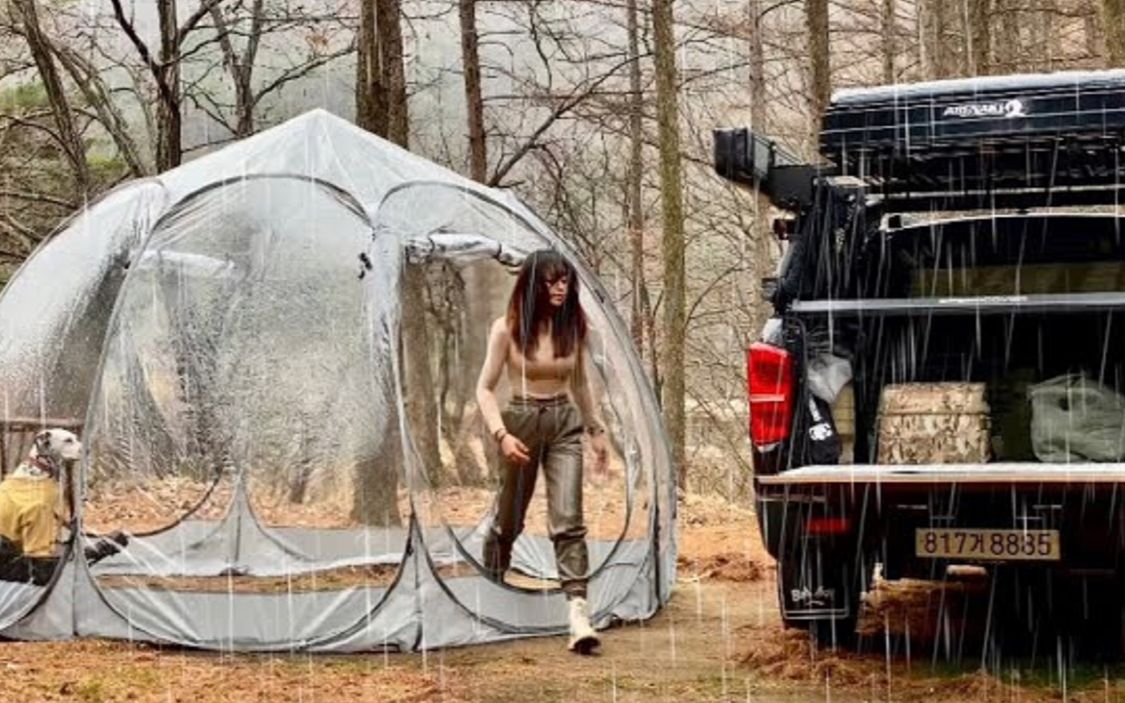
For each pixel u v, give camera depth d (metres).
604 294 8.23
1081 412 6.09
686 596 8.21
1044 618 6.96
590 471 8.00
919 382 6.41
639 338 21.48
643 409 7.73
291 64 17.53
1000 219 7.33
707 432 29.47
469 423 8.24
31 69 17.47
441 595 6.64
